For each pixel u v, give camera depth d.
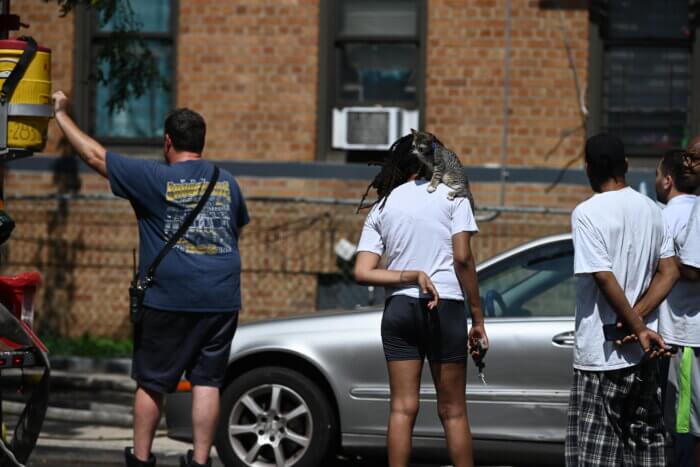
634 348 18.73
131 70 32.69
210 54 40.06
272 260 39.66
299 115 39.72
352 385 24.02
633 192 19.17
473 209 20.11
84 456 27.22
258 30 39.84
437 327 19.39
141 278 20.03
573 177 38.66
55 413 30.98
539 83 38.78
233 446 24.47
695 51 39.16
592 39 39.22
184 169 20.19
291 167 39.72
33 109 19.75
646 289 19.08
